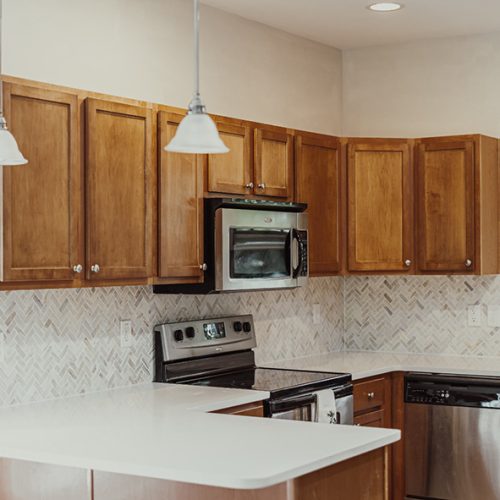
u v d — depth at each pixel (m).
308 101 5.38
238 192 4.34
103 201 3.54
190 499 2.62
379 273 5.14
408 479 4.88
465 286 5.38
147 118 3.76
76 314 3.88
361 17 4.90
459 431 4.74
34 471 2.86
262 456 2.59
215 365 4.56
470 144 4.99
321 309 5.55
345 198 5.13
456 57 5.38
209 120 2.67
